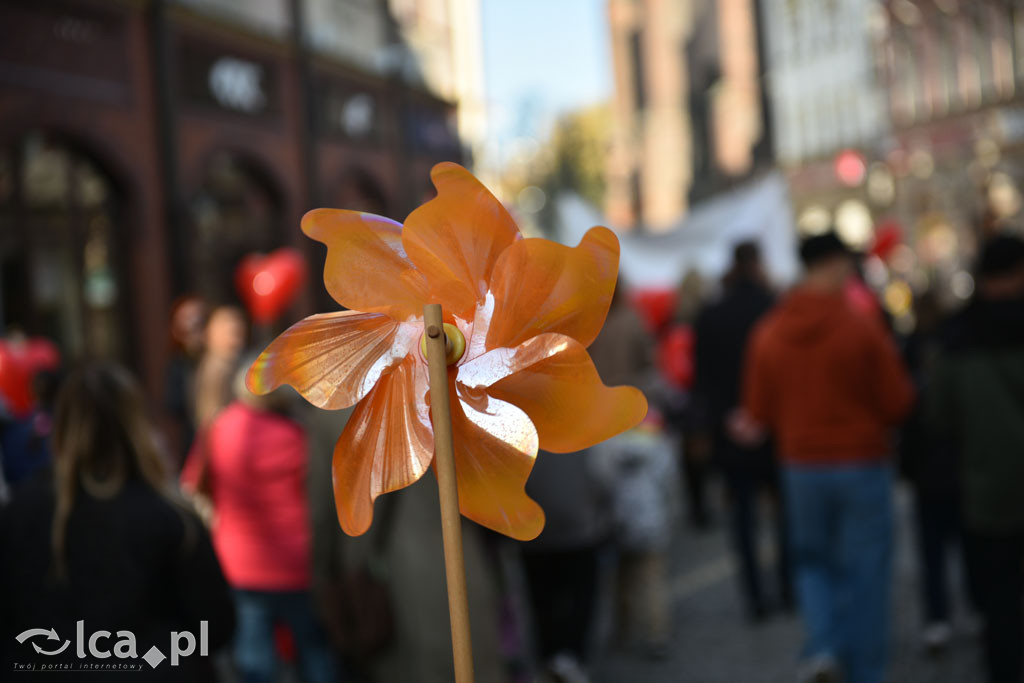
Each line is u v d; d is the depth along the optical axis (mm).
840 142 30719
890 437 3740
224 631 2225
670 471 4531
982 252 3363
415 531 2453
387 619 2436
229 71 10641
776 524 5078
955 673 4039
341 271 1155
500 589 3902
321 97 12516
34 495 2115
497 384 1163
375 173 13742
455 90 16203
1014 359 3299
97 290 8789
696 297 7090
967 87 25344
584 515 3689
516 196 30188
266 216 11594
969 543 3400
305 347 1130
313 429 2568
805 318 3697
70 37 8453
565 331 1195
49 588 2047
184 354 5691
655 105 48750
